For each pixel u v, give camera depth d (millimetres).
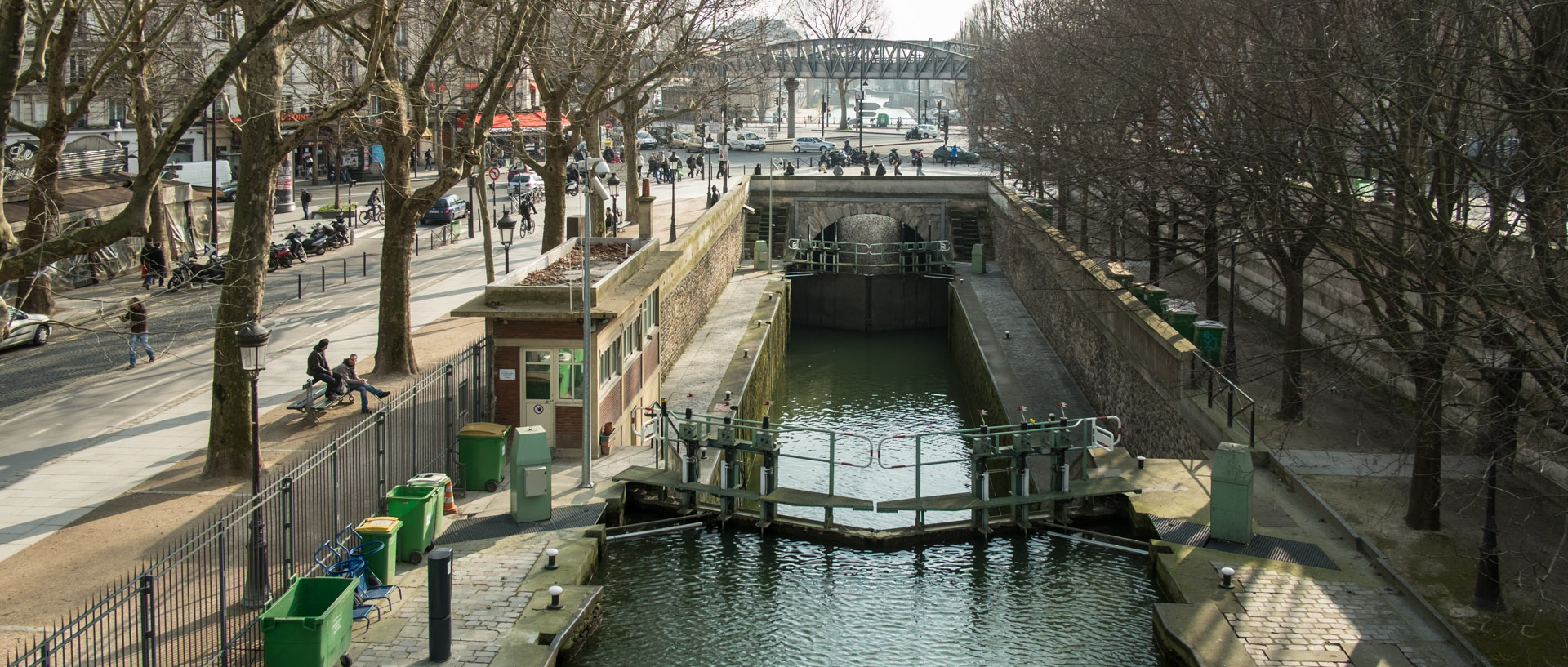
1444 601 16484
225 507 19938
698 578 20328
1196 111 28000
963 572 20703
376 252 52094
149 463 22609
